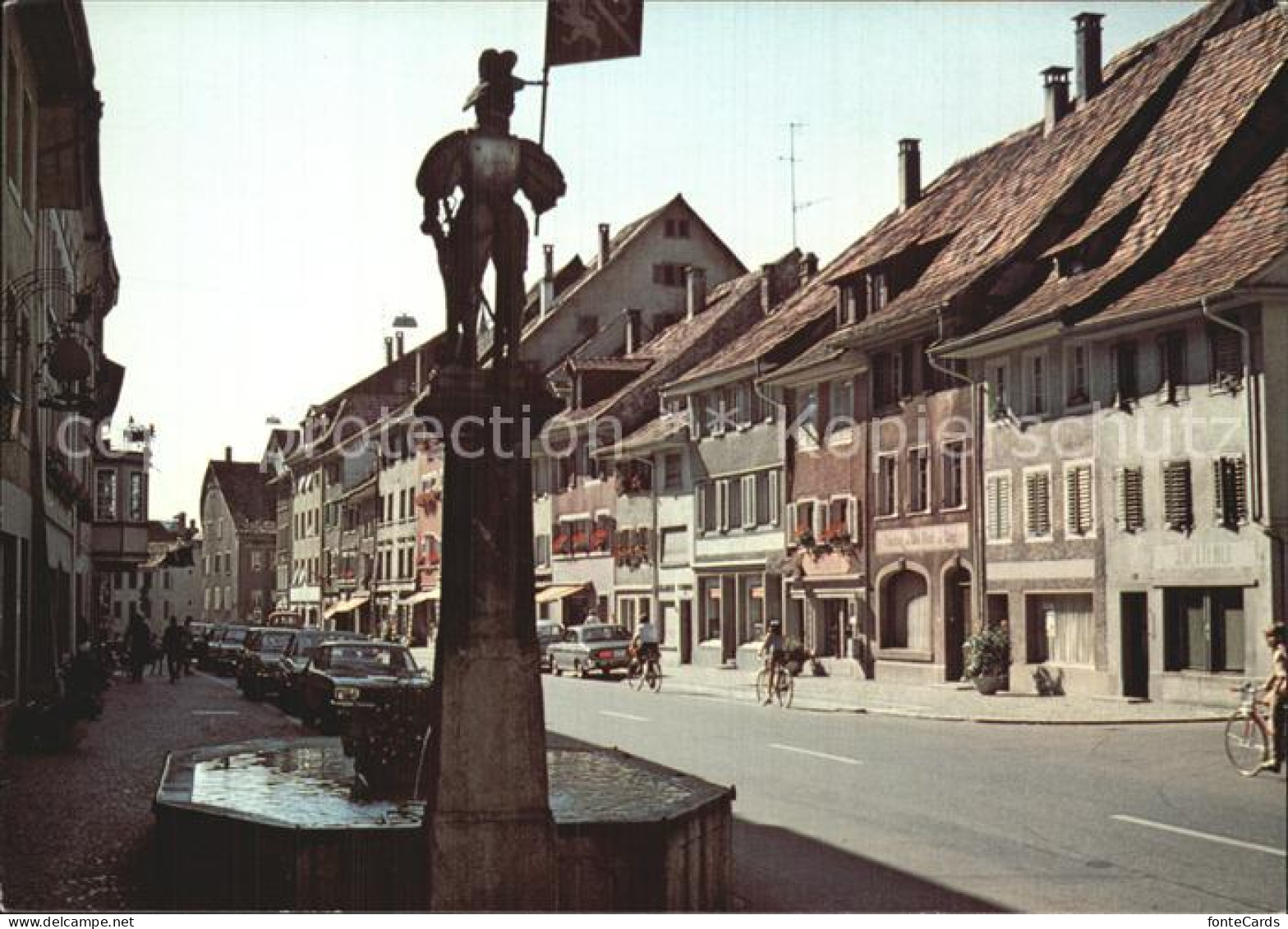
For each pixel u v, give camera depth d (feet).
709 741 71.97
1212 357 93.15
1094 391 104.22
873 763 61.57
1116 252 108.78
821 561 142.92
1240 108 108.06
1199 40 121.80
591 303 230.89
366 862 27.99
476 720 23.65
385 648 80.94
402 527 283.79
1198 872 36.09
